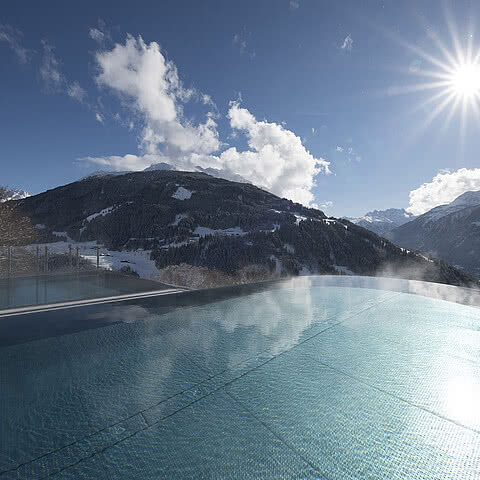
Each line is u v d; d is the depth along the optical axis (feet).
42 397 3.96
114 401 3.93
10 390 4.13
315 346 6.05
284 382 4.53
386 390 4.30
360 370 4.95
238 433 3.32
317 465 2.86
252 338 6.48
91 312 8.63
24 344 5.90
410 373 4.84
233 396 4.12
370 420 3.58
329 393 4.21
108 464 2.83
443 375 4.79
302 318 8.12
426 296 11.09
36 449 2.99
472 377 4.69
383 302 10.25
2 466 2.77
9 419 3.48
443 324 7.55
